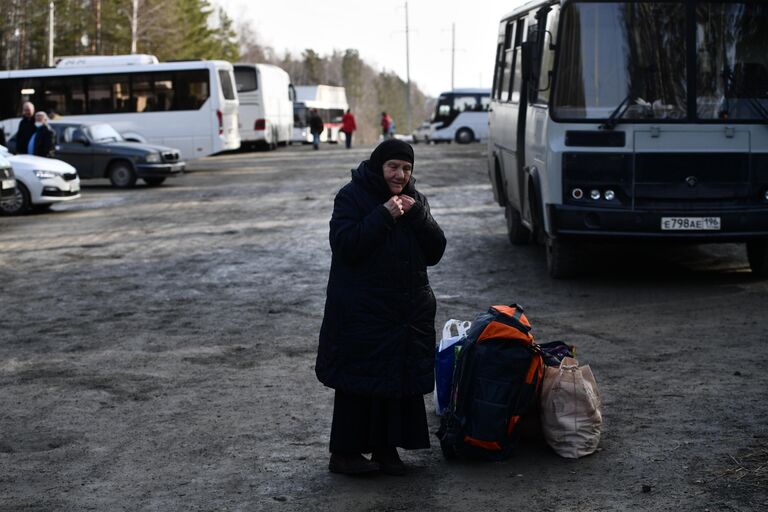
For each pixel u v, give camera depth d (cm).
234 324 1051
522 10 1499
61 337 1009
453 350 674
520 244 1603
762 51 1184
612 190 1172
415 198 579
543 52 1302
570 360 616
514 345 602
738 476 561
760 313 1035
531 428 627
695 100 1172
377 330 561
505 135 1583
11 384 830
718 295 1146
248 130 4900
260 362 882
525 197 1412
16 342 993
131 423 710
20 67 7925
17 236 1875
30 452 652
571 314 1056
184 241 1731
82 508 549
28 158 2306
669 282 1248
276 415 717
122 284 1318
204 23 11394
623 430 656
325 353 574
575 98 1181
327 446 645
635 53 1181
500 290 1208
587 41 1185
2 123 3856
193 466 614
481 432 593
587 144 1173
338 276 570
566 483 562
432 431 664
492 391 594
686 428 655
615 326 991
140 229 1928
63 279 1371
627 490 548
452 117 6306
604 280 1270
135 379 834
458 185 2758
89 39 8556
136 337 999
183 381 823
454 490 558
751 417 674
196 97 3853
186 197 2598
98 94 3875
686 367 820
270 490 568
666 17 1184
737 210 1162
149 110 3866
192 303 1175
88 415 733
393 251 562
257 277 1347
